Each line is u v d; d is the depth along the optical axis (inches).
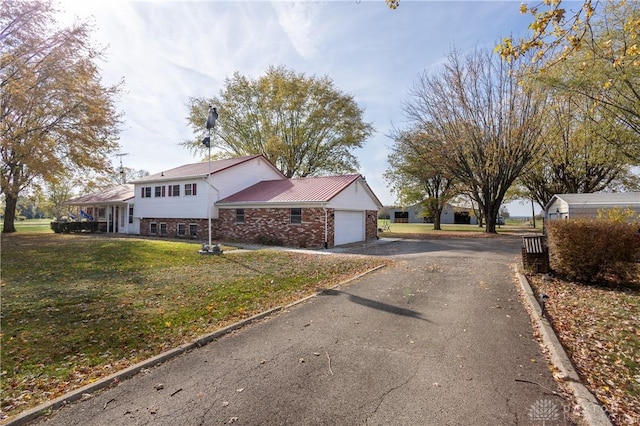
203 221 872.9
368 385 138.3
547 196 1280.8
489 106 943.7
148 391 136.5
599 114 553.0
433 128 1029.2
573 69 479.2
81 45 668.7
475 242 790.5
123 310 246.7
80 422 116.7
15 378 148.9
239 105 1355.8
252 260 491.5
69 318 229.8
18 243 681.6
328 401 127.0
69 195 1595.7
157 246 622.8
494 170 988.6
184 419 117.1
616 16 454.0
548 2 185.5
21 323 219.9
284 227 736.3
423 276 368.2
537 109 850.1
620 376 143.2
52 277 368.8
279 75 1320.1
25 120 622.8
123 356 171.2
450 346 177.2
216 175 871.7
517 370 149.8
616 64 231.0
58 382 145.8
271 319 227.8
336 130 1348.4
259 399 129.0
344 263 463.5
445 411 119.6
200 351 175.9
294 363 159.6
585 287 301.0
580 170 920.9
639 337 184.4
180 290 307.6
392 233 1169.4
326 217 685.3
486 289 303.7
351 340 187.6
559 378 141.9
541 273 354.6
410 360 161.0
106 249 575.5
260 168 1010.7
